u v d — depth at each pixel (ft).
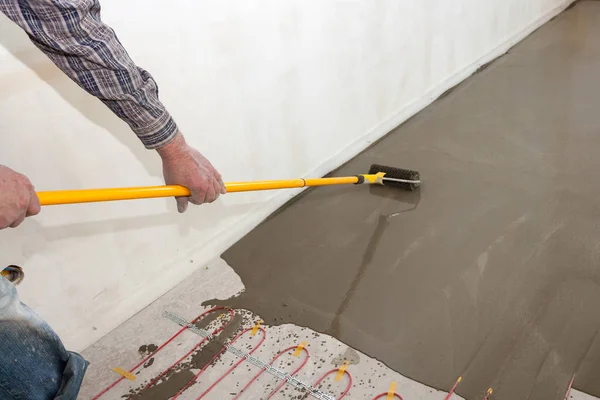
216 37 5.77
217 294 6.04
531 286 5.13
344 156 8.01
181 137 4.05
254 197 6.93
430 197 6.75
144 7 5.08
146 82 3.80
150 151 5.67
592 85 8.58
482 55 10.11
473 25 9.55
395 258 5.90
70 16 3.27
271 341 5.27
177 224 6.14
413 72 8.70
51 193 3.74
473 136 7.89
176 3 5.32
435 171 7.26
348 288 5.68
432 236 6.09
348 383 4.66
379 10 7.61
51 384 3.94
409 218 6.47
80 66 3.44
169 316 5.85
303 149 7.34
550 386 4.22
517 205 6.25
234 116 6.28
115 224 5.56
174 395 4.90
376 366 4.75
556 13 11.85
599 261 5.22
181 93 5.64
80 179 5.16
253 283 6.08
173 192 4.27
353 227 6.57
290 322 5.44
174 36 5.40
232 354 5.21
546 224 5.85
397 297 5.40
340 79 7.47
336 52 7.25
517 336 4.69
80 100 4.93
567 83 8.81
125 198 4.05
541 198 6.28
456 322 4.97
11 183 3.12
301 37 6.70
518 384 4.30
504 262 5.48
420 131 8.40
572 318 4.73
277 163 7.05
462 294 5.24
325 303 5.56
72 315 5.49
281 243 6.61
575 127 7.55
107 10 4.81
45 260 5.12
